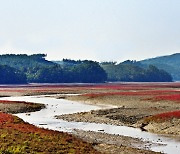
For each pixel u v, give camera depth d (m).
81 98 89.56
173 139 34.66
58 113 59.22
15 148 23.02
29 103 72.06
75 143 28.64
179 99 69.94
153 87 151.50
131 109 58.56
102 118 50.41
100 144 31.05
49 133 31.25
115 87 153.50
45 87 163.12
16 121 37.12
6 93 116.62
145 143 32.41
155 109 57.03
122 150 28.62
